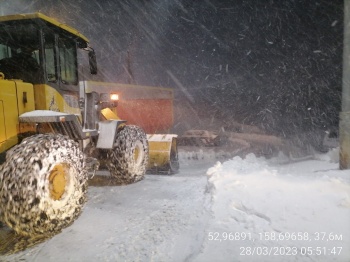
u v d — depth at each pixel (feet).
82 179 12.32
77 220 12.84
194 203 14.82
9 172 9.71
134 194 16.93
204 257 8.68
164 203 15.06
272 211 11.12
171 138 25.09
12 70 13.85
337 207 11.05
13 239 11.14
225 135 60.39
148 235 11.23
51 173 10.76
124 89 47.34
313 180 14.56
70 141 12.00
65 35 15.69
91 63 18.70
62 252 10.11
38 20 13.50
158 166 24.47
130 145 18.61
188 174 26.27
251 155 31.30
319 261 8.33
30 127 12.75
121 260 9.48
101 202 15.43
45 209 10.22
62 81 15.43
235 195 12.95
